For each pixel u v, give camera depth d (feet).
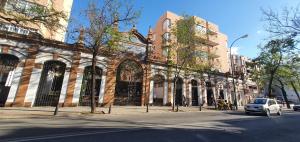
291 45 45.21
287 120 51.16
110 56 73.36
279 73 120.98
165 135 25.20
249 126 36.86
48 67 63.21
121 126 31.65
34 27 69.05
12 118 38.40
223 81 106.83
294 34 43.96
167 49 79.10
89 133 25.17
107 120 39.19
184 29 73.36
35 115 42.86
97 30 53.11
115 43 59.62
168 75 83.61
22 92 56.90
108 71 72.28
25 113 43.21
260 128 34.99
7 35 56.59
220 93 104.83
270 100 67.10
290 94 191.21
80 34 55.62
